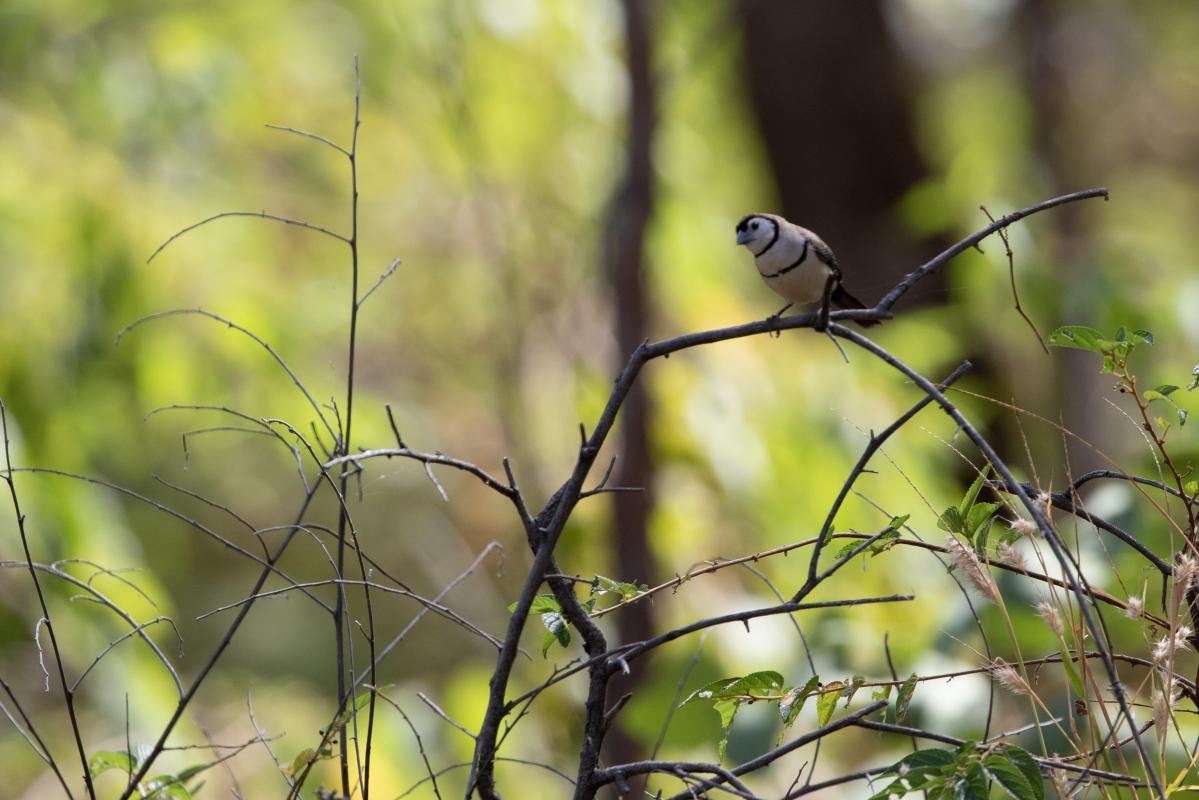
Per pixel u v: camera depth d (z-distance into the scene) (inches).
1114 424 613.0
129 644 412.8
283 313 538.6
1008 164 565.0
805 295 255.6
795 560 417.1
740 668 352.8
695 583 435.5
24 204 488.4
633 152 416.2
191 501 714.8
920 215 501.7
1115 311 392.2
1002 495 163.2
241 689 581.0
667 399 451.5
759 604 360.5
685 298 495.5
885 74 580.7
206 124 530.6
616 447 444.8
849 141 579.2
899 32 617.6
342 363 587.5
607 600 370.6
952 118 860.0
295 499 734.5
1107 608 225.8
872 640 309.0
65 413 478.0
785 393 467.5
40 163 500.7
